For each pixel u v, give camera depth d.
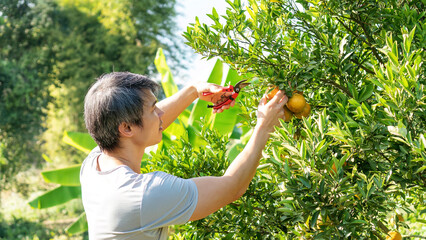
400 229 2.40
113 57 16.80
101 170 1.51
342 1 1.73
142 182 1.38
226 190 1.46
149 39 17.66
